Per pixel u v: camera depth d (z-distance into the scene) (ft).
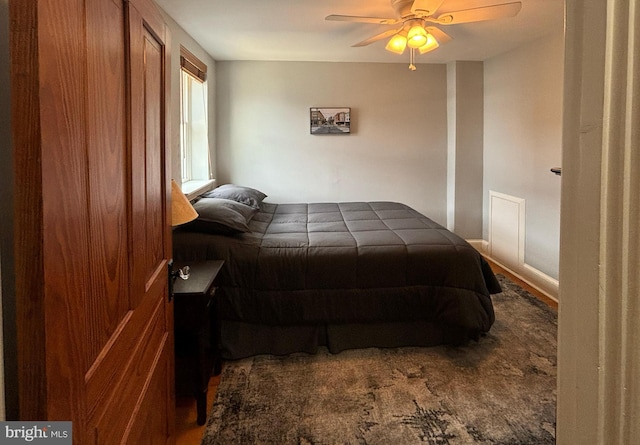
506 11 8.89
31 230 2.16
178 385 7.52
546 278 13.12
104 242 3.14
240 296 9.12
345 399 7.80
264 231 10.96
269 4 10.02
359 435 6.83
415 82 17.20
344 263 9.24
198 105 14.99
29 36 2.11
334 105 17.01
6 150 2.45
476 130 17.07
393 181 17.53
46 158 2.21
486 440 6.70
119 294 3.50
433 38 9.65
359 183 17.43
